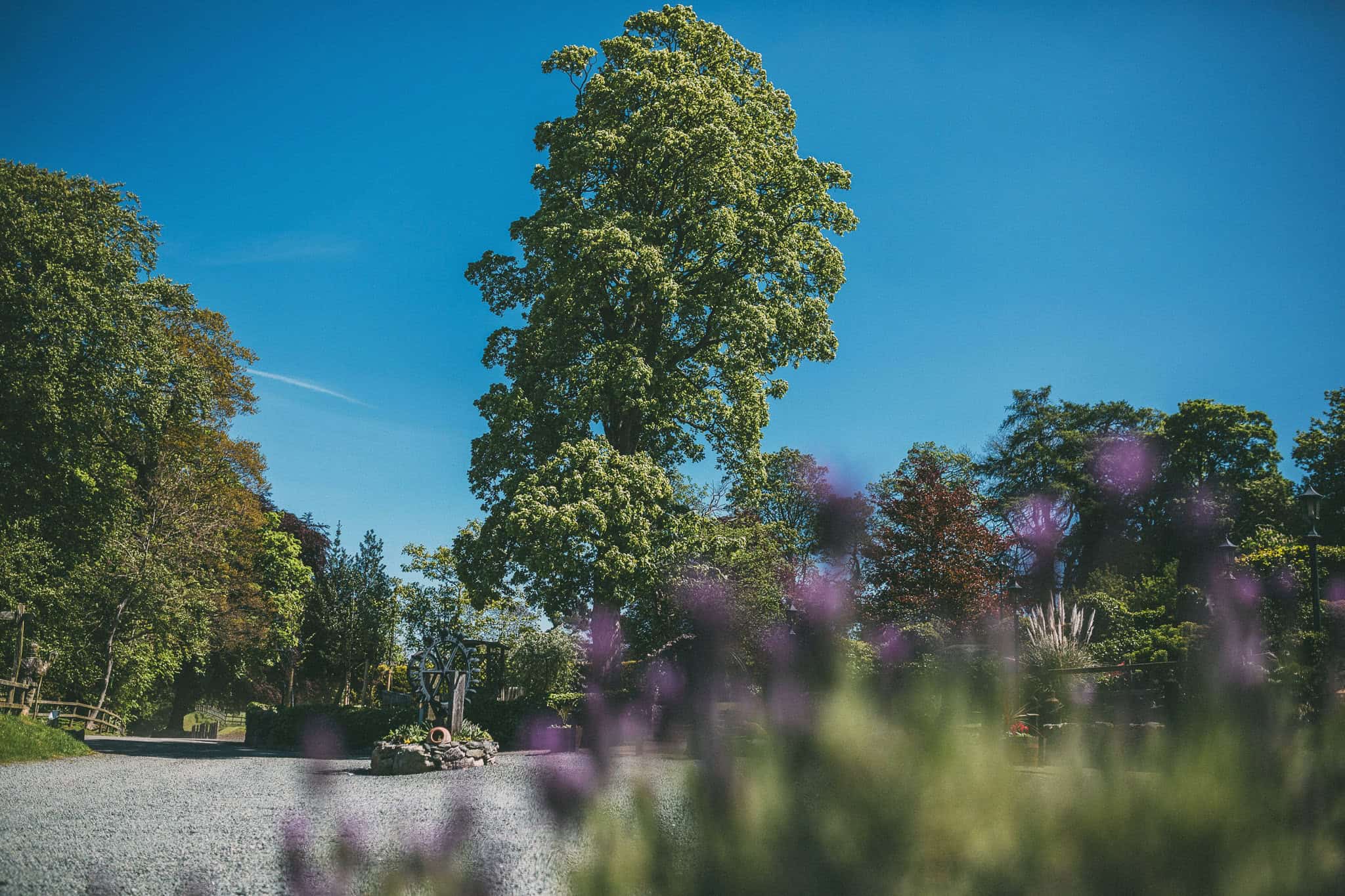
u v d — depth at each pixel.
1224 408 40.66
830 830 1.27
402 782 14.60
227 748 26.31
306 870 1.76
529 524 22.44
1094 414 47.88
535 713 23.05
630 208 26.84
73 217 25.14
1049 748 1.33
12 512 25.16
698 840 1.32
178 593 28.95
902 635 1.50
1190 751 1.28
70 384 23.88
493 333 28.42
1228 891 1.20
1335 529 37.09
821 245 27.72
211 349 34.28
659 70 26.47
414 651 34.88
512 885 1.57
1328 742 1.27
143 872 6.56
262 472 36.12
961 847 1.24
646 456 24.52
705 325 26.92
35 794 12.26
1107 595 25.52
